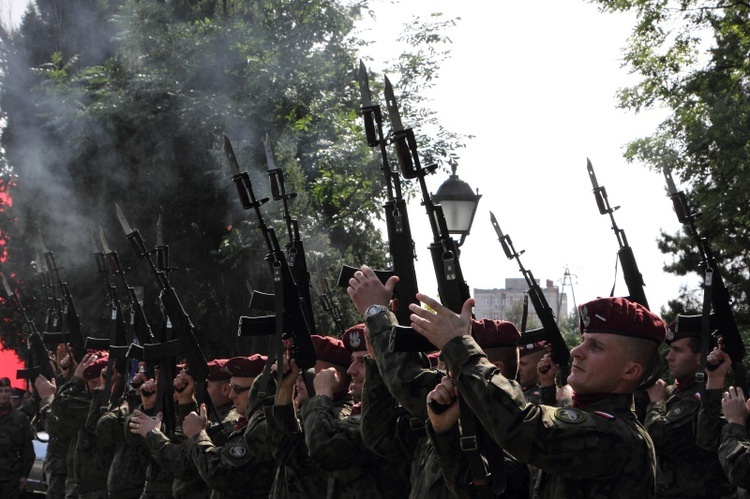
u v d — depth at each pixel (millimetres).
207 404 8133
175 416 8500
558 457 4008
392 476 6125
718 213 21438
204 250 20062
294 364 6160
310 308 6656
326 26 20047
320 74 19609
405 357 4656
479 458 4207
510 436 3973
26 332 21219
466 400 4070
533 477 4594
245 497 7301
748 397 6438
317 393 6258
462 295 4465
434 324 4141
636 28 21547
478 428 4266
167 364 8273
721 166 21234
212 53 19484
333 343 6742
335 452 5980
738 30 21266
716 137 21188
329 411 6164
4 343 22234
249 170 18219
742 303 25797
